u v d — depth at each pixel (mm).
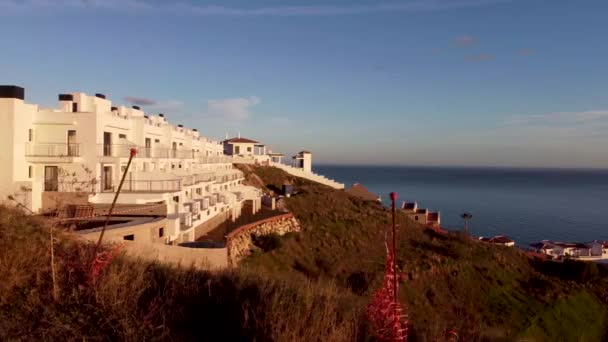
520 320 33219
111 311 6344
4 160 26828
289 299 7273
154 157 35250
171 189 30734
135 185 30703
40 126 29078
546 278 42438
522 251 52031
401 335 6305
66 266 7559
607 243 72312
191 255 16297
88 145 29156
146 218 22594
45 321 5934
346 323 6641
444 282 37000
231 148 87750
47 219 10453
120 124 32938
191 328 6727
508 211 138000
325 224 46156
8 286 6691
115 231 17484
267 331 6348
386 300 6277
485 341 8469
